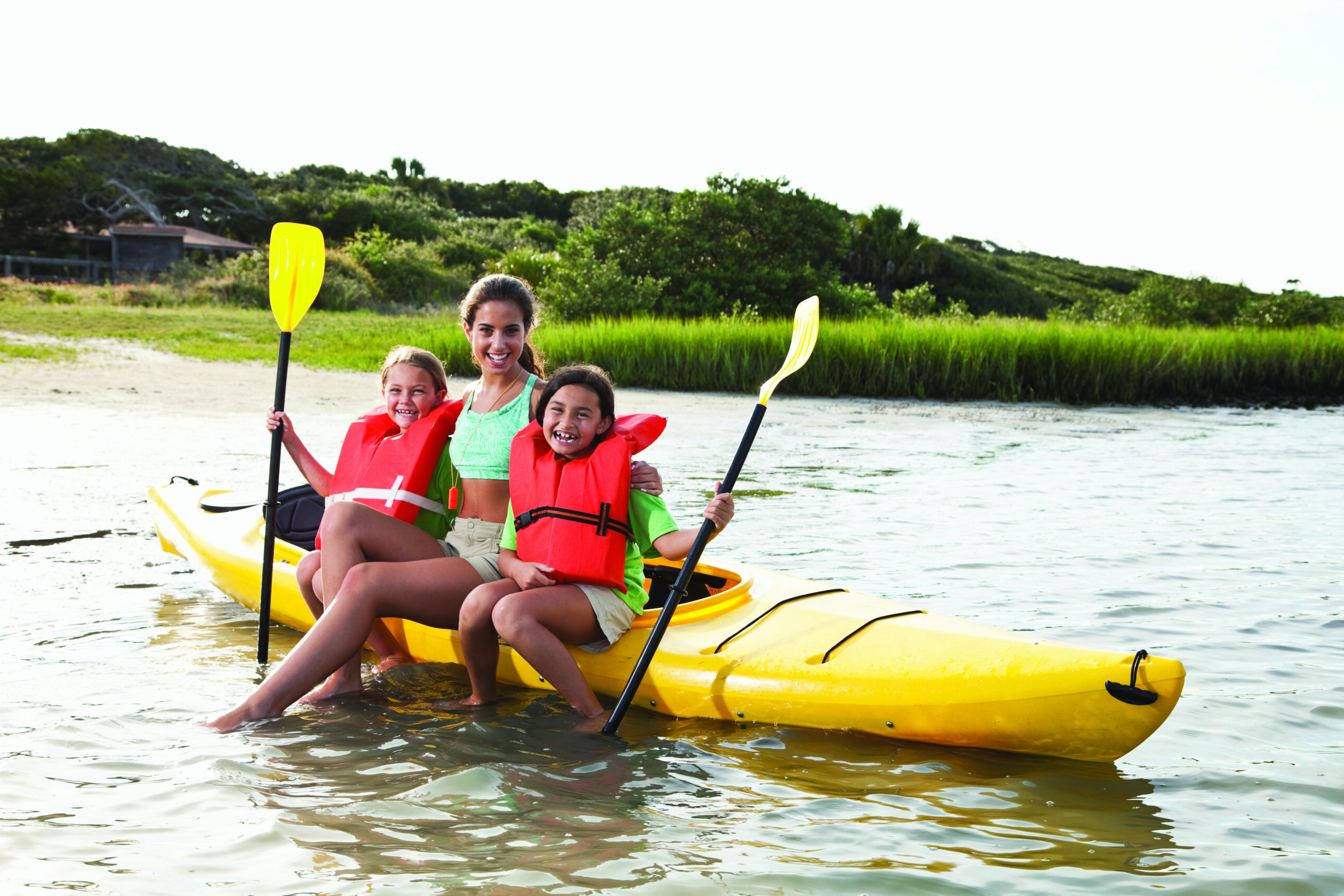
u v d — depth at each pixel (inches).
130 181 2050.9
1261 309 1147.9
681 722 118.3
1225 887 80.0
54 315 925.8
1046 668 106.8
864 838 87.8
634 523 126.5
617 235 1037.2
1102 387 621.0
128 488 247.6
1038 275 2183.8
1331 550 206.5
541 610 117.5
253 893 75.8
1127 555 200.2
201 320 963.3
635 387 639.1
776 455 346.6
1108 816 93.4
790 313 1033.5
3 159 2082.9
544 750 107.6
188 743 106.1
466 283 1557.6
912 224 1765.5
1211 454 371.9
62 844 83.2
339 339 797.2
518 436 126.0
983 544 209.0
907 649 116.1
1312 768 105.0
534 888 77.1
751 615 129.2
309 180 2598.4
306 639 117.7
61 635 144.0
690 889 77.6
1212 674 132.8
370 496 133.9
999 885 79.7
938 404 577.6
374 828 87.3
